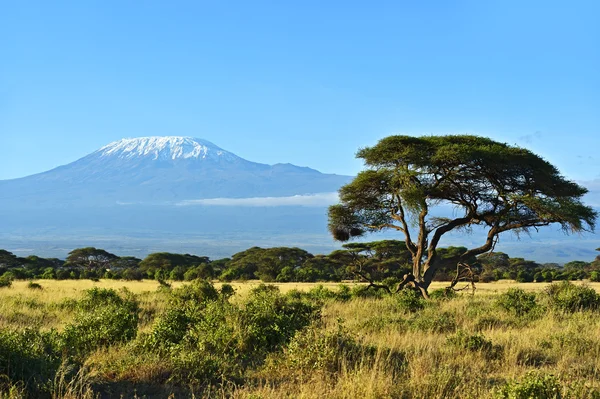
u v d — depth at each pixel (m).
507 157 25.50
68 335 10.64
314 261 66.56
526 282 62.12
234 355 9.94
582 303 17.31
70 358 9.20
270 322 11.23
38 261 76.69
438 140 27.66
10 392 6.91
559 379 8.04
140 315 16.11
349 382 7.57
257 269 69.25
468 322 13.86
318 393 7.34
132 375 8.58
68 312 17.28
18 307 17.98
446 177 27.09
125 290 24.83
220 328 10.71
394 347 9.97
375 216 29.38
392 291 26.84
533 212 27.05
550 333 11.85
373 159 27.61
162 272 61.38
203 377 8.46
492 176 26.69
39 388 7.39
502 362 9.52
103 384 8.18
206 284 20.31
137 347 10.27
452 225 27.69
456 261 27.55
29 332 8.94
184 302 18.62
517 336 11.48
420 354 9.59
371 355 9.33
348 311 17.66
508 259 74.25
